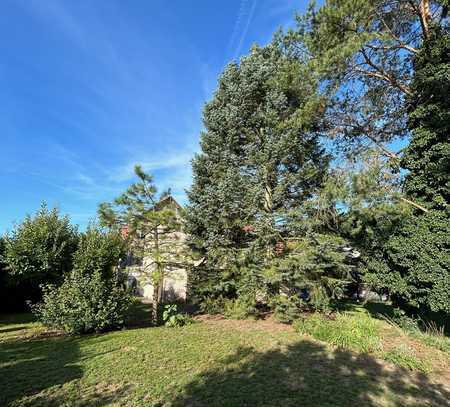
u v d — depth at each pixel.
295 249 10.38
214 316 11.62
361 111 12.20
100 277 9.11
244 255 10.58
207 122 13.16
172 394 4.52
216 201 11.48
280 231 10.93
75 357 6.27
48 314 8.51
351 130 12.61
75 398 4.36
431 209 8.19
